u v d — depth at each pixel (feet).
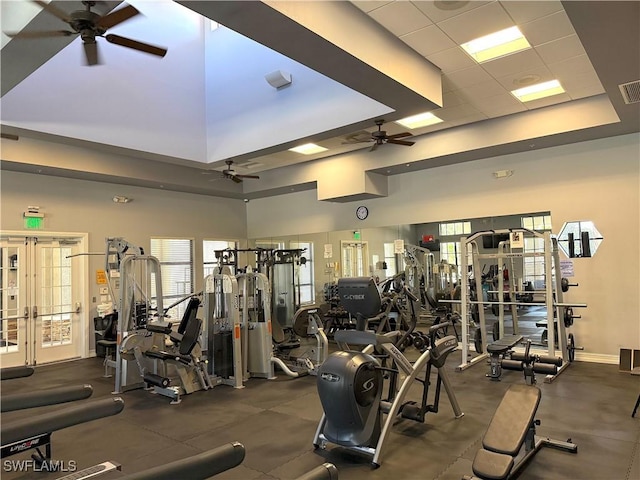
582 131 19.54
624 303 20.06
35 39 11.68
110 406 7.82
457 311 24.58
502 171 23.35
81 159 23.73
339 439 11.04
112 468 10.04
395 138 19.06
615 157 20.35
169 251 30.63
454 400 13.71
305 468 10.66
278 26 10.87
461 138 22.41
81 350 25.53
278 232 33.40
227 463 5.87
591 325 20.86
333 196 27.22
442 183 25.55
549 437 11.94
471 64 15.70
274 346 23.16
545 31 13.64
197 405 15.90
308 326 20.77
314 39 11.48
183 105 23.08
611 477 9.89
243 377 19.16
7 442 6.64
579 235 21.16
